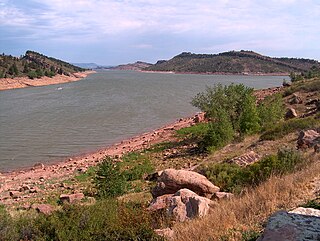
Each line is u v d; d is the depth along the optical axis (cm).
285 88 5962
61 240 799
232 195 1162
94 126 5016
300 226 489
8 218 973
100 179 1964
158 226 923
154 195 1345
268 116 3145
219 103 3425
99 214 905
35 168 3045
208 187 1283
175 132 4059
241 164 1809
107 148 3741
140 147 3550
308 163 1289
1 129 4816
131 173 2397
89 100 8419
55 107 7162
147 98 8544
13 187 2447
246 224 713
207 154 2664
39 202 1959
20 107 7250
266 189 902
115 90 11369
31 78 15438
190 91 10319
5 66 16912
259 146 2202
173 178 1309
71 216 875
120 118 5659
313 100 3931
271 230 486
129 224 803
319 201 758
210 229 724
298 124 2386
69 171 2855
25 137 4316
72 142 4056
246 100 3278
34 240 834
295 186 892
